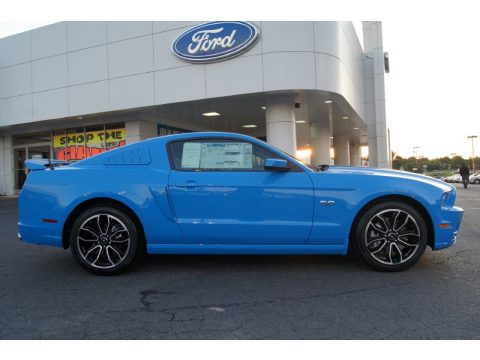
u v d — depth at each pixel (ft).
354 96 53.67
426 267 14.06
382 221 13.42
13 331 9.23
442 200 13.46
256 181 13.35
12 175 61.82
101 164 14.16
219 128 65.41
